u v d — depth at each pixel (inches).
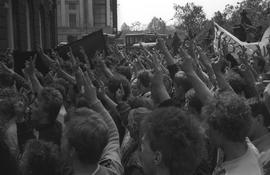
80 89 198.8
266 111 144.3
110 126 161.0
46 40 1062.4
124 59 383.2
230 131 111.3
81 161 124.2
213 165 135.0
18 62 414.0
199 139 93.0
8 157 107.3
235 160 112.6
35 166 109.9
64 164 114.0
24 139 199.2
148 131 93.0
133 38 1390.3
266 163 130.2
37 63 406.3
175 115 93.1
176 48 462.9
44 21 1047.0
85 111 130.5
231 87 185.9
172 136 90.0
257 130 145.1
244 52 217.2
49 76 300.7
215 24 541.3
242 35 682.2
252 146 124.3
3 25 675.4
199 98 161.6
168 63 239.6
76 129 123.0
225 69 258.7
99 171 125.6
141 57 387.2
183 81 196.9
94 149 123.0
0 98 188.7
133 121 150.4
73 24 3139.8
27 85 253.8
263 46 466.9
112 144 151.8
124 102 194.2
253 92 188.9
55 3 1218.6
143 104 181.8
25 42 818.2
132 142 151.9
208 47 519.8
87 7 2999.5
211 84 213.9
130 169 144.6
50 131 172.6
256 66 309.7
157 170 92.1
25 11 828.0
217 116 112.3
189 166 90.4
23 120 199.6
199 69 218.7
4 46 676.1
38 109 173.6
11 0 723.4
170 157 90.0
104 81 297.9
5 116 181.3
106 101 208.8
